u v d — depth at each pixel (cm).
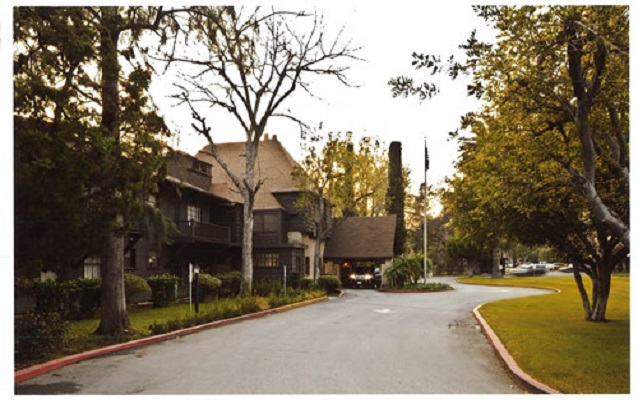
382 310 2102
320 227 3366
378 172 3647
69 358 970
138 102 1126
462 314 1950
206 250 2891
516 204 1245
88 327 1438
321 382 819
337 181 3316
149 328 1329
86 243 937
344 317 1823
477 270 6344
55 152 879
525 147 1156
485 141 1284
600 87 959
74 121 960
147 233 2028
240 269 3166
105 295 1267
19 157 905
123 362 976
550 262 7344
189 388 781
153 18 1459
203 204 2916
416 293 3259
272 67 2173
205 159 3891
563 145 1163
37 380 831
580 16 870
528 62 951
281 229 3369
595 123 1167
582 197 1307
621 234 902
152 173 1121
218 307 1725
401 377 857
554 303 2258
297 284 3088
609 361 924
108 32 1166
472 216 1695
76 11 1014
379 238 4031
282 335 1349
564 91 1084
